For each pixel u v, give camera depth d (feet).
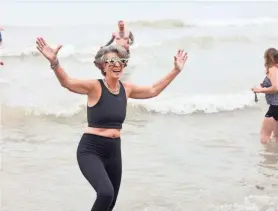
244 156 24.32
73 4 145.89
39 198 18.83
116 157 14.39
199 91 38.99
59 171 21.95
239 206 17.89
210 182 20.68
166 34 81.51
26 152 24.64
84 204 18.30
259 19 107.86
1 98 36.11
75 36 77.56
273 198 18.71
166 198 18.84
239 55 59.47
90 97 14.16
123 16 116.57
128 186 20.10
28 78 44.39
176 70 15.44
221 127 30.19
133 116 32.35
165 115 32.86
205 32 84.74
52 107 33.81
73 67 50.57
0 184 20.17
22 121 30.68
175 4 164.35
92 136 14.05
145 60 55.47
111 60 13.87
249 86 41.34
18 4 141.69
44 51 13.34
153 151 25.08
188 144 26.43
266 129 25.88
